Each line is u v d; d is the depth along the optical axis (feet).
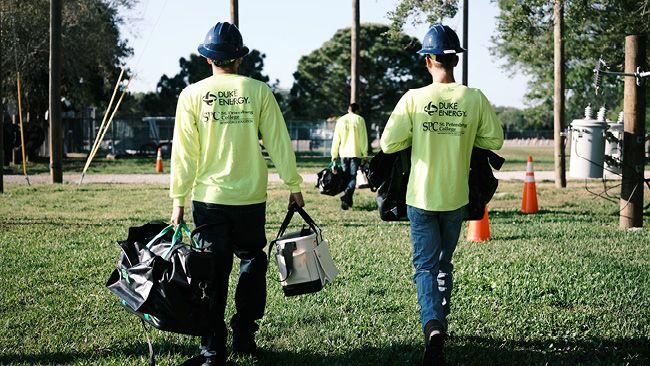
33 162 102.17
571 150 36.22
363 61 194.29
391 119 13.85
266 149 13.41
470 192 14.26
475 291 18.83
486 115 13.84
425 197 13.65
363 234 28.86
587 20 51.06
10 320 15.99
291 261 13.53
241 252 13.83
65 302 17.74
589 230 30.09
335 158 37.99
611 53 56.34
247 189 13.16
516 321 16.15
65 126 127.65
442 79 13.93
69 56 102.12
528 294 18.51
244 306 13.76
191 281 11.93
